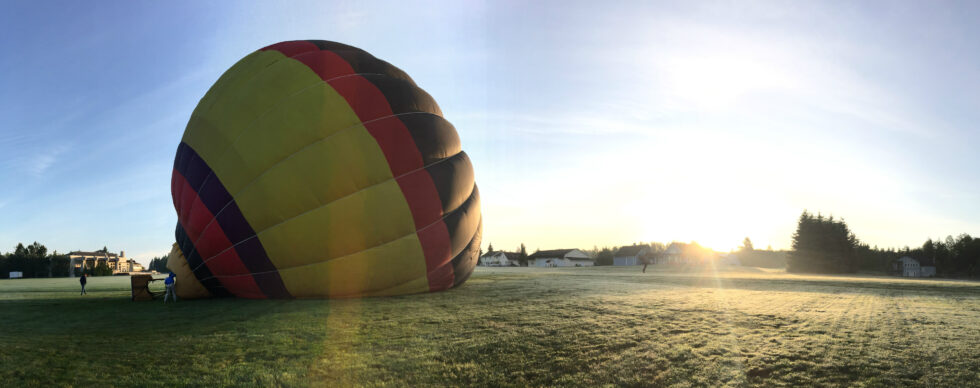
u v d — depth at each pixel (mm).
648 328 9078
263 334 8664
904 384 5711
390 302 13383
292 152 13633
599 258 106188
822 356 6973
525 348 7434
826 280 30000
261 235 13641
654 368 6359
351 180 13664
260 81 14531
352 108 14203
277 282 14062
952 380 5844
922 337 8391
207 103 15156
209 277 14648
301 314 11031
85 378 6016
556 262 106500
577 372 6191
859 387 5609
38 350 7523
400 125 14648
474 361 6703
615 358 6828
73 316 11305
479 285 20281
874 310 12133
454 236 15562
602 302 13375
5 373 6230
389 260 14328
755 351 7258
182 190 14594
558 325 9398
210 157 14047
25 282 42219
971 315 11320
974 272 71750
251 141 13664
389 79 15562
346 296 14492
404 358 6883
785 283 24344
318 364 6609
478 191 17812
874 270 84500
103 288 25969
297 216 13555
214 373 6207
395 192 14094
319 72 14734
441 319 10195
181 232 14883
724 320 10102
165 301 14617
